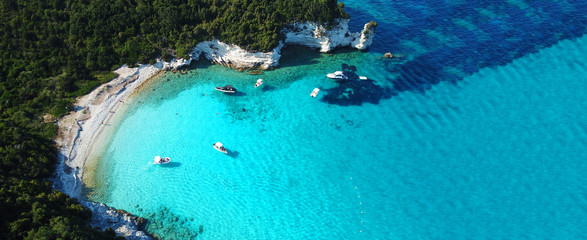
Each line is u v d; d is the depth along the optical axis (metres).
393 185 54.19
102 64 68.50
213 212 52.00
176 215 51.62
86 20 69.50
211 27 69.50
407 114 63.16
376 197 53.00
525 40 75.00
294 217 51.41
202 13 70.25
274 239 49.28
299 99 66.38
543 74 67.69
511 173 54.22
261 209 52.25
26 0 69.50
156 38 70.75
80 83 66.19
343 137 60.47
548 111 61.59
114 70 68.88
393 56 73.62
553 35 75.56
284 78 70.00
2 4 68.56
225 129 62.06
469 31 78.25
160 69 70.75
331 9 71.25
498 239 47.88
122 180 55.41
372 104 65.06
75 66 66.81
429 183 54.03
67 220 43.97
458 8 84.38
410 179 54.72
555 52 71.75
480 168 55.16
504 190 52.47
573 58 70.25
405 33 78.75
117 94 66.19
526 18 80.31
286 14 71.44
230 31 69.19
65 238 41.22
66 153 57.44
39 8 69.25
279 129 61.97
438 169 55.53
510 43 74.56
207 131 61.81
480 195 52.22
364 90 67.50
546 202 50.81
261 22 70.44
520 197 51.56
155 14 71.06
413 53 74.19
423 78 69.00
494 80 67.38
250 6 70.25
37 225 43.22
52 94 63.66
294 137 60.81
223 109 65.00
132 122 62.78
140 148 59.41
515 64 70.06
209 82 69.38
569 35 75.25
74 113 62.47
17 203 44.75
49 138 58.53
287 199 53.28
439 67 70.88
